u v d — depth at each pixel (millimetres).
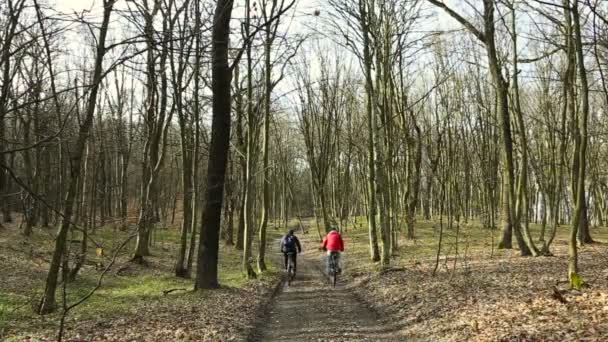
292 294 16906
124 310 12961
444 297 12680
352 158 49719
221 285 16438
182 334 9867
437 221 47406
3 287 15625
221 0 12805
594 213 57312
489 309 10594
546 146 38469
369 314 12672
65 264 13164
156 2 11695
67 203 12719
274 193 60938
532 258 19750
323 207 39469
